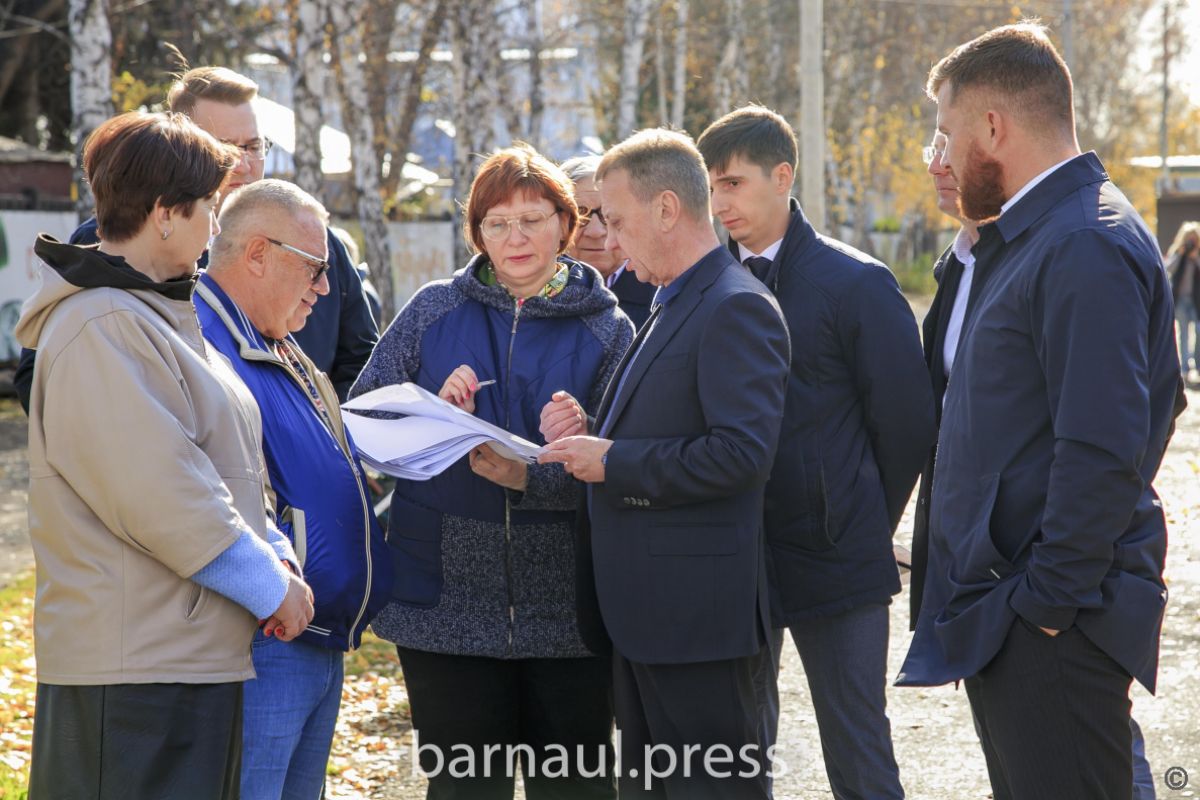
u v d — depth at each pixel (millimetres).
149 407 2389
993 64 2799
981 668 2750
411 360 3551
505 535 3416
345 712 5410
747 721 3127
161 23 21328
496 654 3422
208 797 2465
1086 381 2545
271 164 18141
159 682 2418
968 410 2818
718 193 3684
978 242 2934
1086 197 2715
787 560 3631
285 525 2855
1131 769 2744
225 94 3969
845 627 3643
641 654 3084
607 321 3564
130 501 2371
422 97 23578
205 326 2855
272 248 2955
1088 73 44688
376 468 3186
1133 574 2697
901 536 7574
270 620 2580
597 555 3141
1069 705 2672
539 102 18516
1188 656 5504
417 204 26094
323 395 3135
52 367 2412
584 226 4301
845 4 31109
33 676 5914
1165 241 22812
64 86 24812
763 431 2973
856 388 3615
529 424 3439
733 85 26188
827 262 3627
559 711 3551
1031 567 2633
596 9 24797
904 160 38438
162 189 2479
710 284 3092
